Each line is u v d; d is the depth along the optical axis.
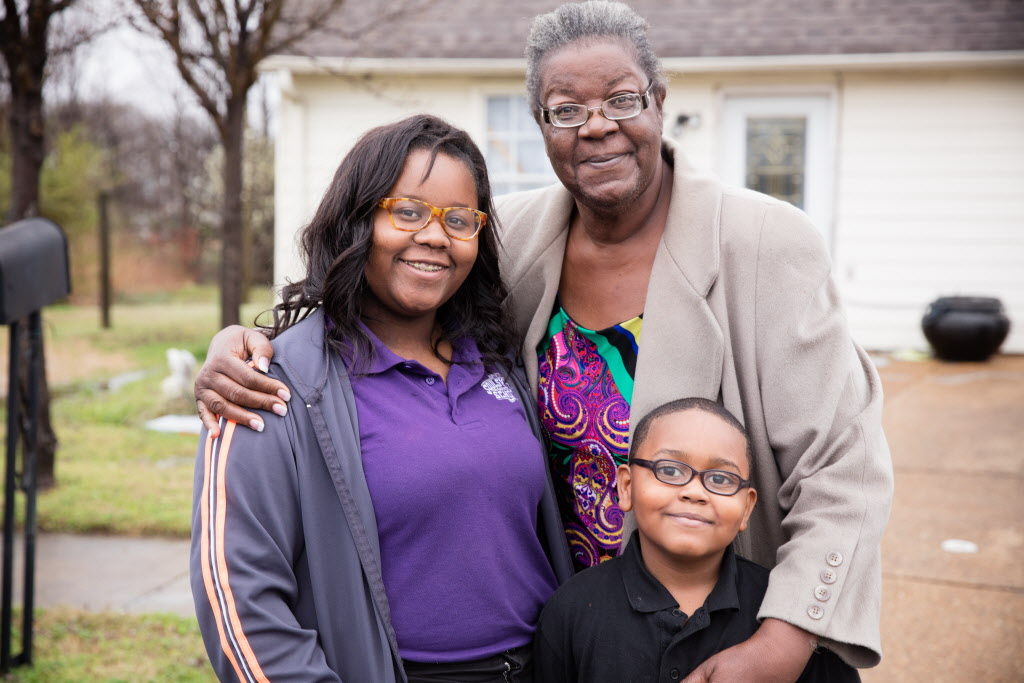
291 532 1.69
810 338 1.87
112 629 3.74
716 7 9.72
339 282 1.82
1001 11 9.24
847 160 9.34
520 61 9.02
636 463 1.90
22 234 3.45
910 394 7.53
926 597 3.92
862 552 1.76
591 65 1.90
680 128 9.37
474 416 1.89
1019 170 9.14
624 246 2.11
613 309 2.12
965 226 9.27
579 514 2.16
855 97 9.27
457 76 9.36
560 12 1.98
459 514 1.77
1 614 3.52
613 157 1.93
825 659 1.84
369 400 1.80
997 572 4.14
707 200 2.02
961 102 9.16
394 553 1.76
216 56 5.48
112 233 21.41
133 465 6.23
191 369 8.33
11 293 3.29
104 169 24.08
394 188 1.82
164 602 4.04
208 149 27.53
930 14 9.30
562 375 2.16
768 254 1.94
